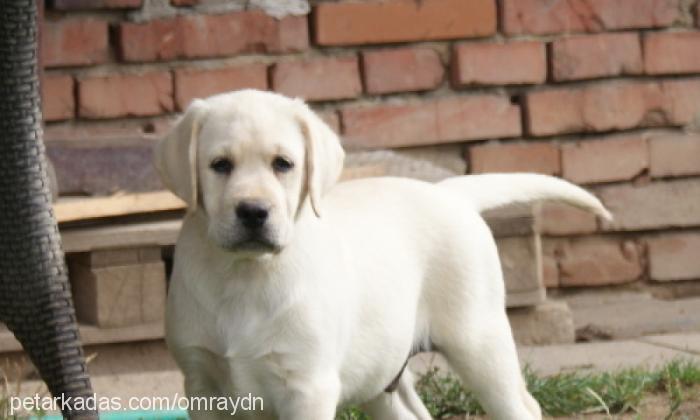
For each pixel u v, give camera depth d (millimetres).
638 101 9414
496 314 5926
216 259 5164
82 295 7840
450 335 5820
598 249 9406
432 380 7055
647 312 9086
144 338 7746
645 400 7055
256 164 5055
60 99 8727
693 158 9453
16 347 7562
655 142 9414
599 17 9391
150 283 7746
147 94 8859
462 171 9281
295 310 5145
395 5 9156
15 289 5473
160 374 7738
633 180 9422
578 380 7105
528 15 9312
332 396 5234
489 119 9258
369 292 5469
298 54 9086
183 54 8914
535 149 9312
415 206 5828
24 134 5422
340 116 9102
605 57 9383
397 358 5637
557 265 9352
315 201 5176
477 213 6074
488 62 9258
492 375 5871
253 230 4922
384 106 9164
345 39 9109
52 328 5457
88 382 5523
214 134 5082
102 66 8852
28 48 5406
